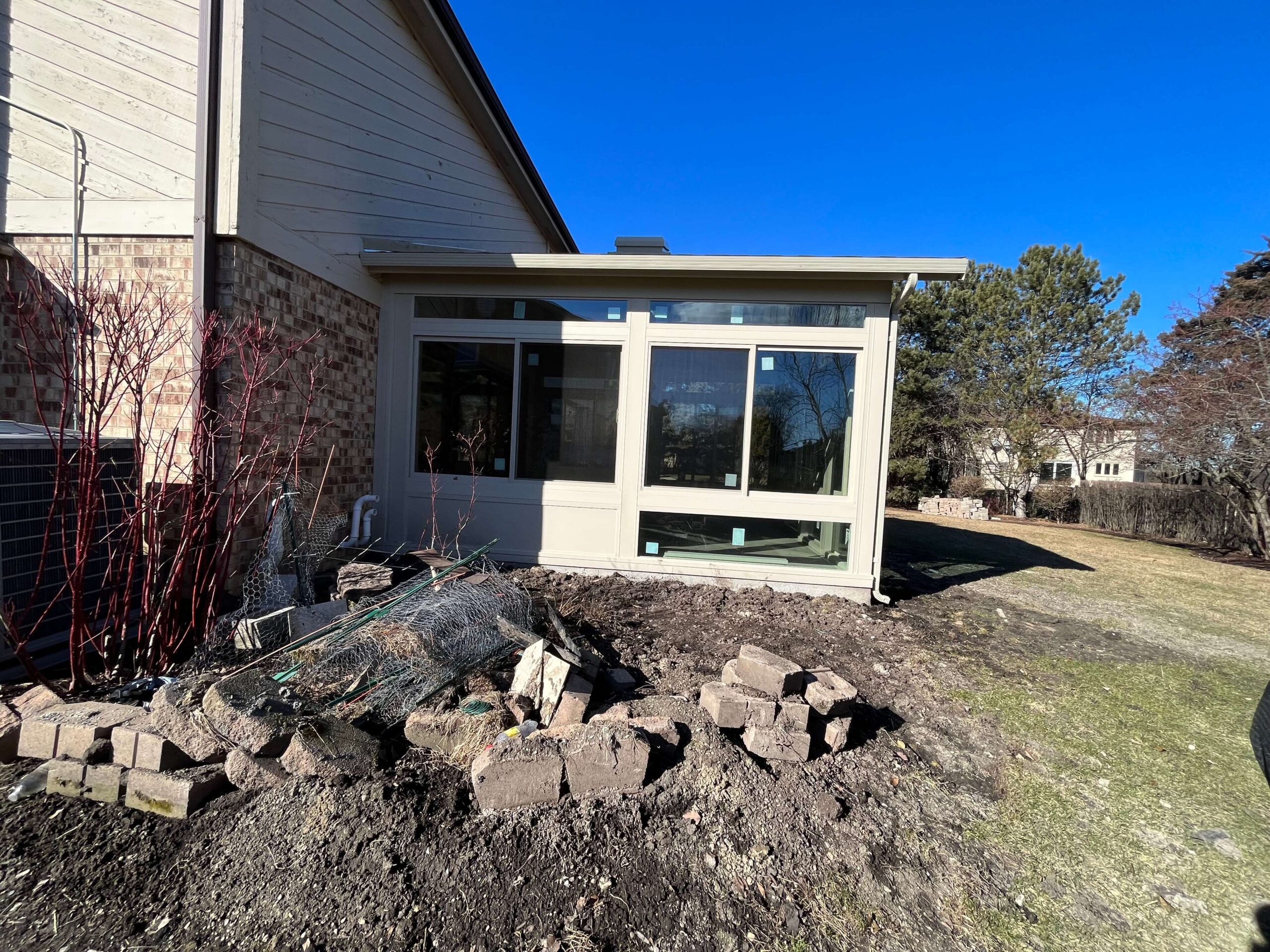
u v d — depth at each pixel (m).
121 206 4.11
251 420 4.06
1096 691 3.99
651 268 5.43
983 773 2.91
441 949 1.76
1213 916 2.09
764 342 5.63
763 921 1.93
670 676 3.50
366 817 2.14
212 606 3.42
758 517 5.72
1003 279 22.69
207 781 2.24
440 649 2.93
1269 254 17.42
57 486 2.86
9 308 4.21
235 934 1.78
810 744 2.73
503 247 9.13
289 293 4.56
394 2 5.93
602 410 5.88
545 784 2.28
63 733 2.35
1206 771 3.04
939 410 22.17
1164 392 12.94
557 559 5.90
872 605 5.60
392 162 6.10
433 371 6.01
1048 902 2.11
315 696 2.70
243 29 3.96
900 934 1.93
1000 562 9.03
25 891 1.88
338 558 5.01
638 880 2.03
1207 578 8.49
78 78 4.15
